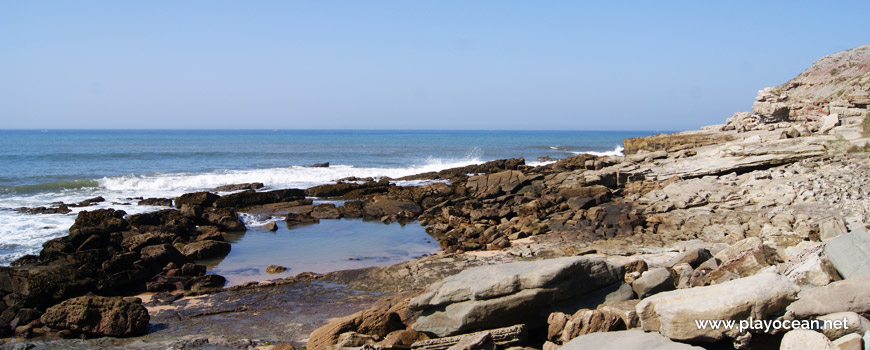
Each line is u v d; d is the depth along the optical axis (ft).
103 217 82.43
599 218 80.18
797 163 92.12
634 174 102.53
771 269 35.68
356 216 98.12
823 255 34.45
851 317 24.70
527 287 32.68
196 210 86.33
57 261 58.39
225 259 69.15
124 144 314.96
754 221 69.72
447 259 64.64
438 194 110.83
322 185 124.88
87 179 133.39
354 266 65.82
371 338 35.91
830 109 112.57
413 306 35.01
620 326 30.60
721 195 83.05
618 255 63.67
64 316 43.86
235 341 41.88
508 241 73.10
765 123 136.26
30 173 148.36
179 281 57.88
